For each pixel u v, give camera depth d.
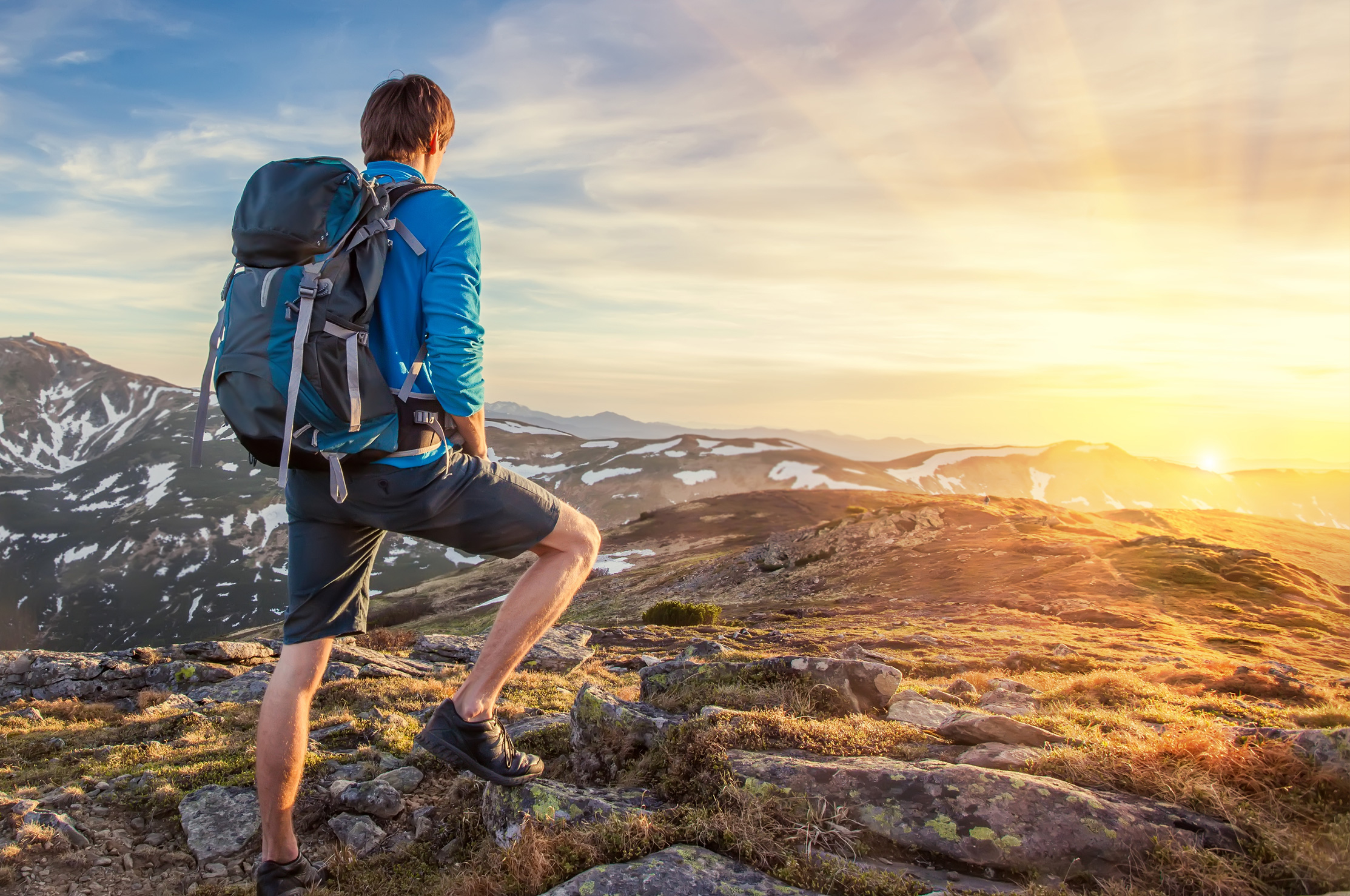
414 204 2.29
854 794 2.98
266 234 2.03
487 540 2.46
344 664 13.07
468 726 2.72
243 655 14.48
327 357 1.99
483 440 2.47
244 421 2.00
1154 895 2.43
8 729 8.64
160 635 195.50
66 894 3.28
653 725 3.84
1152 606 37.12
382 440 2.14
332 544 2.48
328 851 3.57
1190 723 3.74
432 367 2.18
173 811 4.11
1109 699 8.73
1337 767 2.86
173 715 8.58
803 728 3.64
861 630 29.09
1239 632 31.34
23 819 3.71
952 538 62.59
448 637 17.02
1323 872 2.42
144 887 3.39
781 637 23.12
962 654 19.62
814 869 2.64
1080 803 2.77
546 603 2.59
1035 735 3.64
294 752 2.60
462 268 2.23
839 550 65.69
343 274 2.05
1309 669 21.42
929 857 2.75
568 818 3.13
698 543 113.81
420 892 3.15
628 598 68.25
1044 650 20.44
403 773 4.29
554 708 7.81
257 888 2.75
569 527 2.59
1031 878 2.59
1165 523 95.00
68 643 195.38
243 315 2.04
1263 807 2.80
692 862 2.68
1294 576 45.12
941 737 3.82
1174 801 2.90
